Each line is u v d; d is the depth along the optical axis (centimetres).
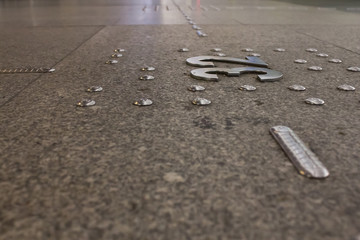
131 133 147
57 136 144
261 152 130
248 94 196
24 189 108
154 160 125
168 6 916
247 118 162
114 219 95
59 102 185
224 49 325
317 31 446
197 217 95
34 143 138
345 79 228
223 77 231
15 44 357
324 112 170
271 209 99
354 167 120
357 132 148
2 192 107
